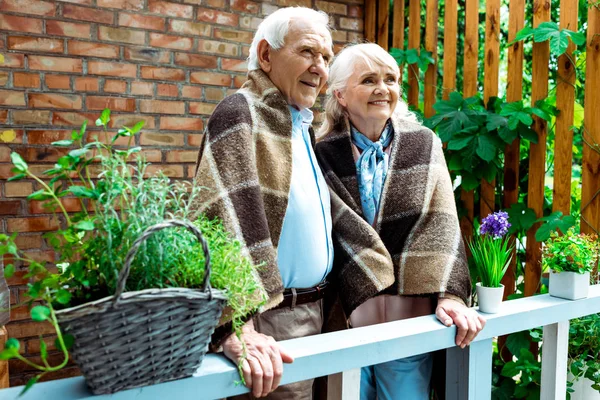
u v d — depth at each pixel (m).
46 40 2.36
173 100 2.64
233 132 1.22
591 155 2.03
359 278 1.42
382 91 1.48
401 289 1.48
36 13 2.33
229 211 1.14
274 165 1.27
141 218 0.83
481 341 1.34
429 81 2.71
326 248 1.40
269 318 1.33
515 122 2.13
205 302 0.83
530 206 2.24
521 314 1.37
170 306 0.79
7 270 0.80
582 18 2.77
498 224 1.41
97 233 0.85
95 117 2.47
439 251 1.45
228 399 1.35
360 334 1.17
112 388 0.83
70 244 0.85
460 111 2.34
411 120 1.66
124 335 0.78
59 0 2.37
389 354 1.16
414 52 2.68
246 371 0.96
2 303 1.50
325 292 1.46
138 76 2.55
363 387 1.62
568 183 2.11
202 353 0.90
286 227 1.31
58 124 2.40
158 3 2.56
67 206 2.40
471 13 2.46
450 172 2.39
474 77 2.47
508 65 2.32
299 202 1.32
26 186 2.34
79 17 2.41
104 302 0.74
